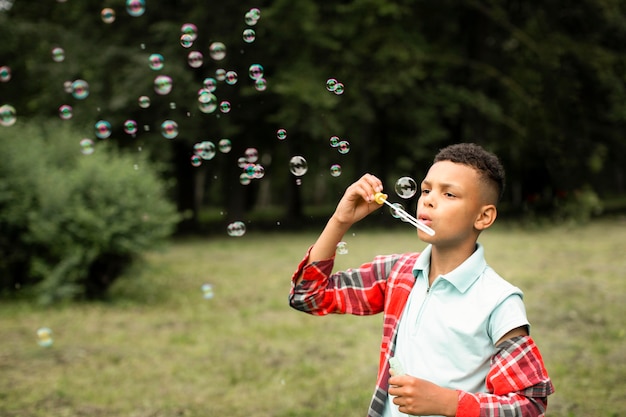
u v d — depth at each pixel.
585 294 6.40
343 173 23.36
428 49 14.98
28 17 14.18
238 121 14.73
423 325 1.50
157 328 5.57
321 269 1.64
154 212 6.85
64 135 7.51
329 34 13.99
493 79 16.33
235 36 13.31
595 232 12.55
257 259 10.15
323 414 3.48
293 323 5.68
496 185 1.52
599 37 16.11
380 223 16.05
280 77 13.59
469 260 1.49
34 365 4.41
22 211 6.49
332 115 13.98
